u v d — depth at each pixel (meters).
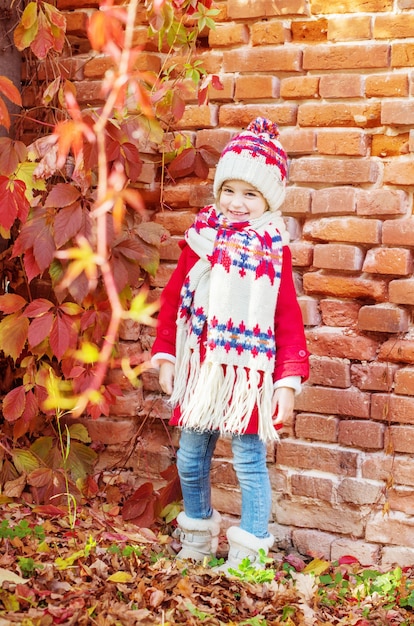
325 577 2.71
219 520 2.85
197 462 2.76
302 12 2.93
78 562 2.45
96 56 3.18
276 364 2.64
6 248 3.30
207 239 2.69
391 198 2.82
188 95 3.09
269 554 2.89
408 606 2.53
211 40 3.06
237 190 2.68
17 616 2.05
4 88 2.57
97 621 2.10
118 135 2.75
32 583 2.25
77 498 3.02
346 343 2.91
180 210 3.16
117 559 2.52
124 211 2.75
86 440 3.19
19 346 2.87
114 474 3.18
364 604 2.53
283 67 2.96
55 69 3.21
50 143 2.66
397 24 2.81
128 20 2.10
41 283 3.29
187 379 2.69
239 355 2.60
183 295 2.72
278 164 2.69
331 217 2.92
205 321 2.67
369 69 2.86
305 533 2.97
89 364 2.93
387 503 2.83
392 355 2.85
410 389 2.82
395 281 2.83
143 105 2.22
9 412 2.90
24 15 2.77
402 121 2.79
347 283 2.91
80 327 2.96
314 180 2.92
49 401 2.91
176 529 3.03
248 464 2.69
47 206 2.68
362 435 2.88
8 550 2.46
